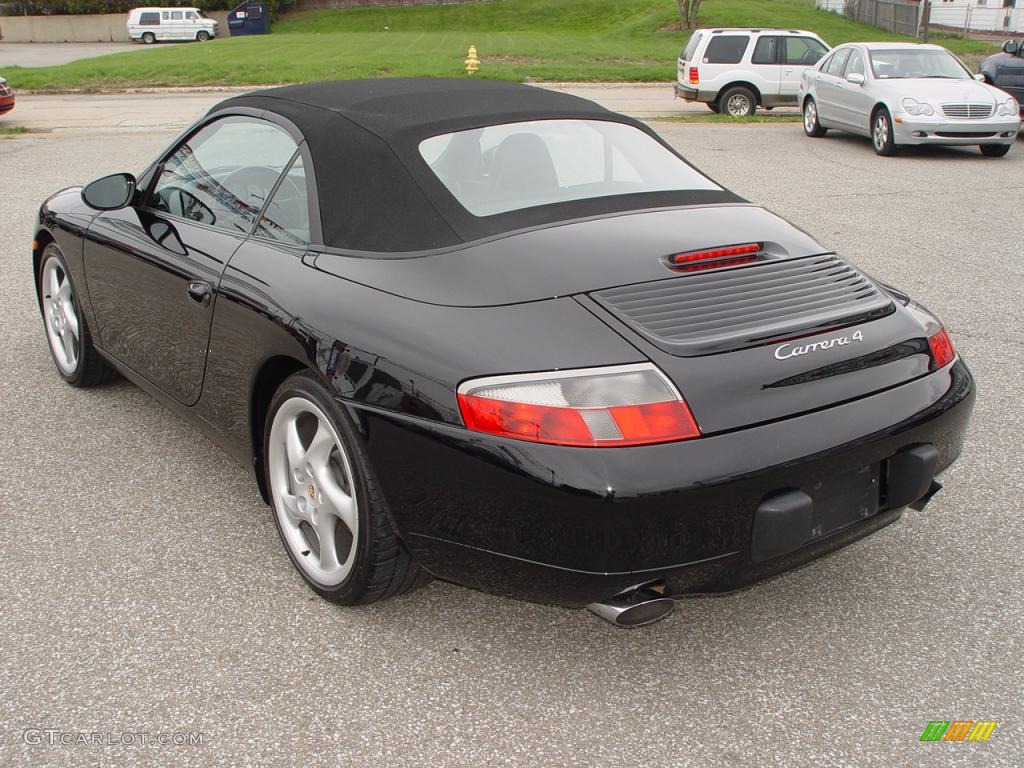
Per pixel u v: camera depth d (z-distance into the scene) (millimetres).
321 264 2807
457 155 2938
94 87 23156
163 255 3432
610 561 2234
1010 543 3297
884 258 7258
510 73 24578
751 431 2299
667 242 2752
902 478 2582
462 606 2922
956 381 2754
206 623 2811
